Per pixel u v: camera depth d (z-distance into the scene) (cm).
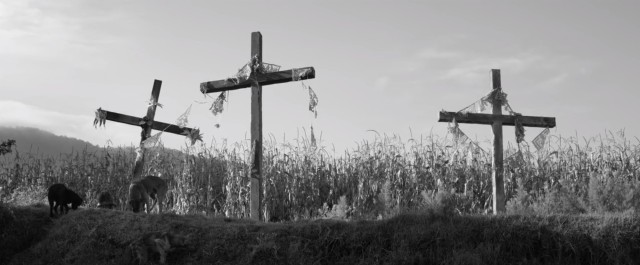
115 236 1366
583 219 1315
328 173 2062
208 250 1312
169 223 1395
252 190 1692
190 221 1423
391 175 2031
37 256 1356
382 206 1670
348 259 1267
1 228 1423
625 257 1232
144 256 1297
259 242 1309
